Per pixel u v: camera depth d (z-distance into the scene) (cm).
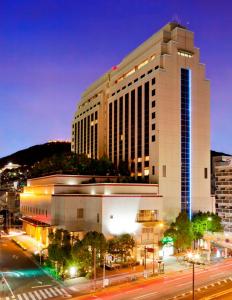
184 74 10825
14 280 6775
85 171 11475
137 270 7569
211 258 8650
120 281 6681
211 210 10825
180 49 10825
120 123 12644
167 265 7969
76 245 6938
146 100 10956
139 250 8644
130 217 8869
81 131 16762
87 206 9162
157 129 10262
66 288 6250
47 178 11438
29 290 6138
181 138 10550
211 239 9931
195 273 7262
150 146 10531
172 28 11319
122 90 12656
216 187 13338
